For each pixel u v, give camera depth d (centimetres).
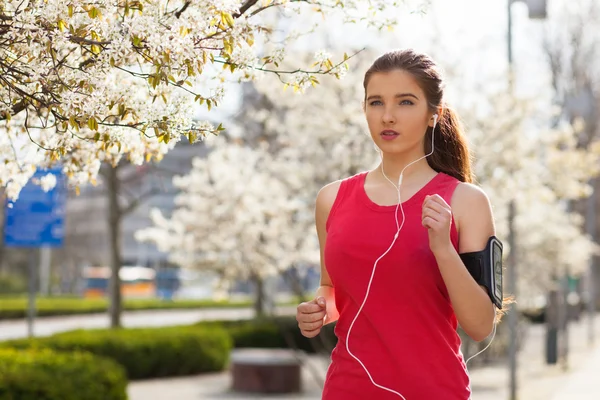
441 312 245
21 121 338
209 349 1667
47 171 380
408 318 242
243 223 1389
